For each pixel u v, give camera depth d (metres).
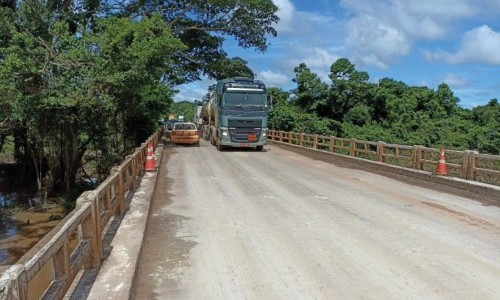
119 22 21.19
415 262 6.38
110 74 19.83
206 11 34.00
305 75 42.97
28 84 18.56
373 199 11.20
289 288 5.48
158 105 36.16
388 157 17.34
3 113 19.16
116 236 7.23
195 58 37.69
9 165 29.47
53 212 19.55
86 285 5.16
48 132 21.42
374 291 5.37
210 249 7.08
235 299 5.20
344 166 18.97
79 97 18.98
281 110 40.16
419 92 45.06
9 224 17.22
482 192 11.65
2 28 19.09
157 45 20.53
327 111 43.00
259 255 6.73
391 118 41.69
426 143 36.59
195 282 5.73
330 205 10.42
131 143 36.31
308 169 17.88
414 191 12.45
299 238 7.61
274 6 34.72
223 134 26.33
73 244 7.93
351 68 42.00
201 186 13.47
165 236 7.87
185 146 31.61
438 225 8.49
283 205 10.43
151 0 31.56
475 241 7.41
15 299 2.83
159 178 15.33
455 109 45.59
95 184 24.95
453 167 13.61
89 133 24.80
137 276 5.85
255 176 15.67
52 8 22.70
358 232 7.98
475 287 5.48
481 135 35.44
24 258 3.30
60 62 19.05
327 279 5.75
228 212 9.72
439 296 5.22
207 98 39.19
